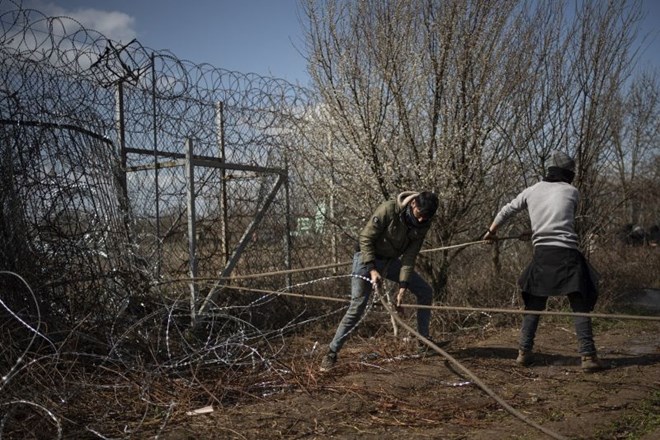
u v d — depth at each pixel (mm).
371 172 6449
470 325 6762
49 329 4668
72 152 5293
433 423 3816
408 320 6543
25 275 4793
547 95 7312
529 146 7355
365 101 6305
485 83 6336
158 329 5129
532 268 5051
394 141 6430
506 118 6719
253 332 5555
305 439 3547
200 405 4105
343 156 6613
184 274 6160
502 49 6422
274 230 6883
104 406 3949
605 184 8891
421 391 4465
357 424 3787
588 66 7500
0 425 3338
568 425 3701
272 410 3996
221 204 6438
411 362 5262
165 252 6070
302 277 7039
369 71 6297
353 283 5055
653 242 11672
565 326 6688
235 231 6609
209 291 6234
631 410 3992
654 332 6551
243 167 6422
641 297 8602
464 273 7773
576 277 4832
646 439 3453
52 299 4965
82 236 5270
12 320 4496
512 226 8102
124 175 5852
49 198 5121
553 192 5062
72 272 5129
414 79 6281
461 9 6211
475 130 6336
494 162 6691
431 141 6375
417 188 6453
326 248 7328
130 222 5785
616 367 5066
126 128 5887
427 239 6766
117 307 5285
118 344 4672
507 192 7195
